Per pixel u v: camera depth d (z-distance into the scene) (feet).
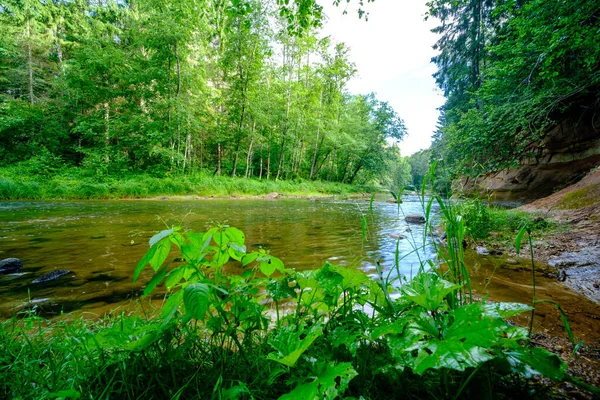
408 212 34.06
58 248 13.55
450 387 3.15
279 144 91.81
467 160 26.07
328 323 4.00
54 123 67.56
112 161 60.70
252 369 3.63
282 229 20.67
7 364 3.58
